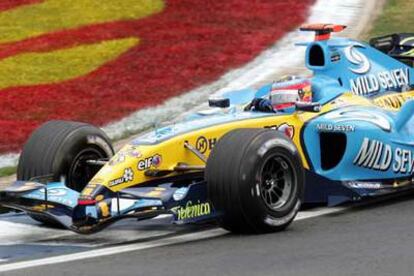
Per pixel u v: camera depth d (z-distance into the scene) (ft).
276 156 94.79
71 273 82.43
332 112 108.37
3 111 169.07
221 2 250.78
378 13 237.45
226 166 92.22
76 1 261.03
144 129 156.87
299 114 106.11
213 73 191.52
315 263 83.20
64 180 103.65
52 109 170.50
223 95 114.21
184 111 166.81
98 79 189.98
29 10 254.47
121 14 244.63
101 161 104.27
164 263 84.84
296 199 96.94
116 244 94.48
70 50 214.69
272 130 95.91
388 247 88.69
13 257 90.48
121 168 95.45
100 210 91.56
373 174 109.29
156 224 103.30
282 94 106.73
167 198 90.48
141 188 96.17
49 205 95.91
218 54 204.85
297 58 200.64
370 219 101.71
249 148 92.43
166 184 99.71
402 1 249.55
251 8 243.81
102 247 93.30
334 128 105.91
